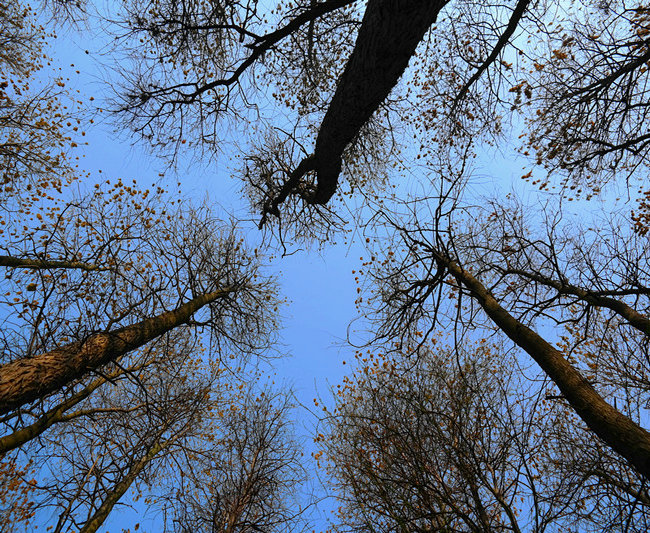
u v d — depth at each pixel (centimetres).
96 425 525
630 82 488
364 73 362
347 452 399
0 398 296
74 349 368
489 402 363
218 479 683
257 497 639
